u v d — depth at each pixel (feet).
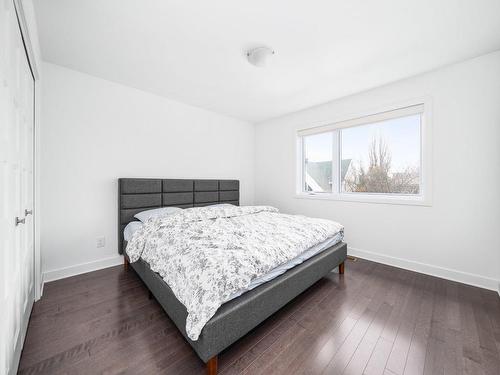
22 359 4.02
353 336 4.72
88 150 7.81
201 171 11.19
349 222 9.83
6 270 3.14
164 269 4.97
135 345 4.41
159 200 9.25
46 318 5.24
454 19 5.17
